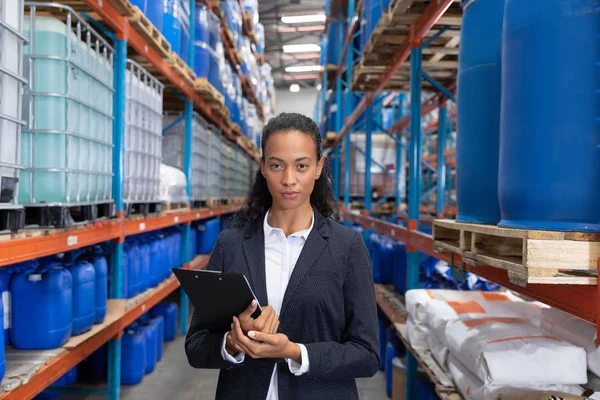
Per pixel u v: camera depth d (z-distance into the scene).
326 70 9.82
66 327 2.20
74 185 2.23
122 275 3.07
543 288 1.45
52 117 2.05
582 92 1.23
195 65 5.32
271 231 1.41
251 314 1.20
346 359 1.25
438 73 4.57
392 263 4.88
